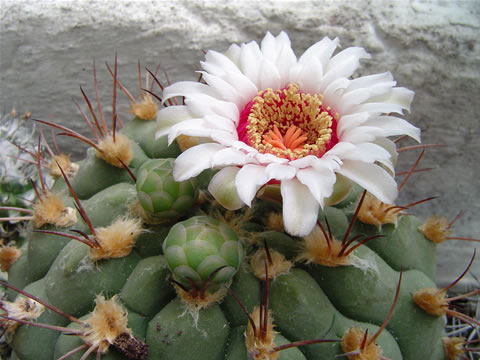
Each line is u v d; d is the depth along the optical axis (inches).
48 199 4.2
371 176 3.2
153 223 3.9
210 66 4.0
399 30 6.6
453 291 7.3
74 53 7.4
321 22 6.8
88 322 3.5
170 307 3.5
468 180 7.5
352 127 3.4
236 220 3.9
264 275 3.6
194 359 3.4
